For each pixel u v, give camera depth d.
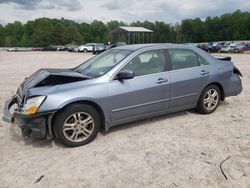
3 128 5.04
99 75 4.52
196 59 5.43
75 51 47.22
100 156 3.87
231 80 5.88
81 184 3.20
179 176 3.30
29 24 109.75
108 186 3.15
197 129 4.80
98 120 4.37
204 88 5.48
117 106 4.45
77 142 4.19
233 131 4.67
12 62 21.97
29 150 4.11
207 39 99.19
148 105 4.77
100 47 43.03
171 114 5.65
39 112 3.88
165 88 4.90
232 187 3.06
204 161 3.63
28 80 4.79
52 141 4.41
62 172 3.47
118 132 4.73
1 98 7.57
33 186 3.18
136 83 4.59
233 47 38.56
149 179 3.25
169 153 3.89
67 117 4.08
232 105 6.34
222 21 97.38
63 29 94.38
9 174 3.44
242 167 3.45
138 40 54.97
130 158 3.77
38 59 25.80
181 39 97.69
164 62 4.99
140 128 4.90
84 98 4.13
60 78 4.30
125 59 4.62
